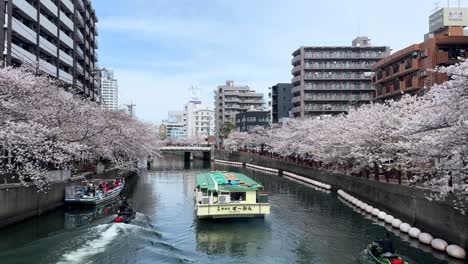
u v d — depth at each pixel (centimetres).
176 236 2092
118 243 1847
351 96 7881
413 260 1638
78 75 5838
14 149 1925
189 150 9188
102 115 3728
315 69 7931
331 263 1670
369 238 2048
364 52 7919
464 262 1600
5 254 1658
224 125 11344
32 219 2267
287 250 1862
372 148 2739
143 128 5734
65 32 5244
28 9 3791
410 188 2178
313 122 5128
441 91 1423
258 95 13112
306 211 2814
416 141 1944
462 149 1338
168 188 4122
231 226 2314
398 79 4994
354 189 3303
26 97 2055
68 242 1847
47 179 2230
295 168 5412
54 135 2320
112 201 3105
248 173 6091
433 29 5141
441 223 1830
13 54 3484
